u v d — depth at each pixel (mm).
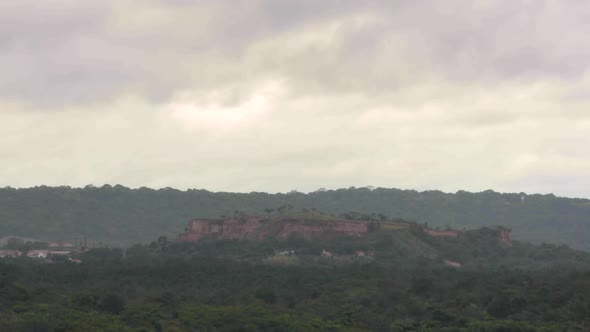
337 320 149875
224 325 144000
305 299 169750
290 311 156875
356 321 150125
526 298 156000
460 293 167250
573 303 152375
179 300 165000
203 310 152500
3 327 132250
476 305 158125
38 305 150875
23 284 170625
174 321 145500
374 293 168375
